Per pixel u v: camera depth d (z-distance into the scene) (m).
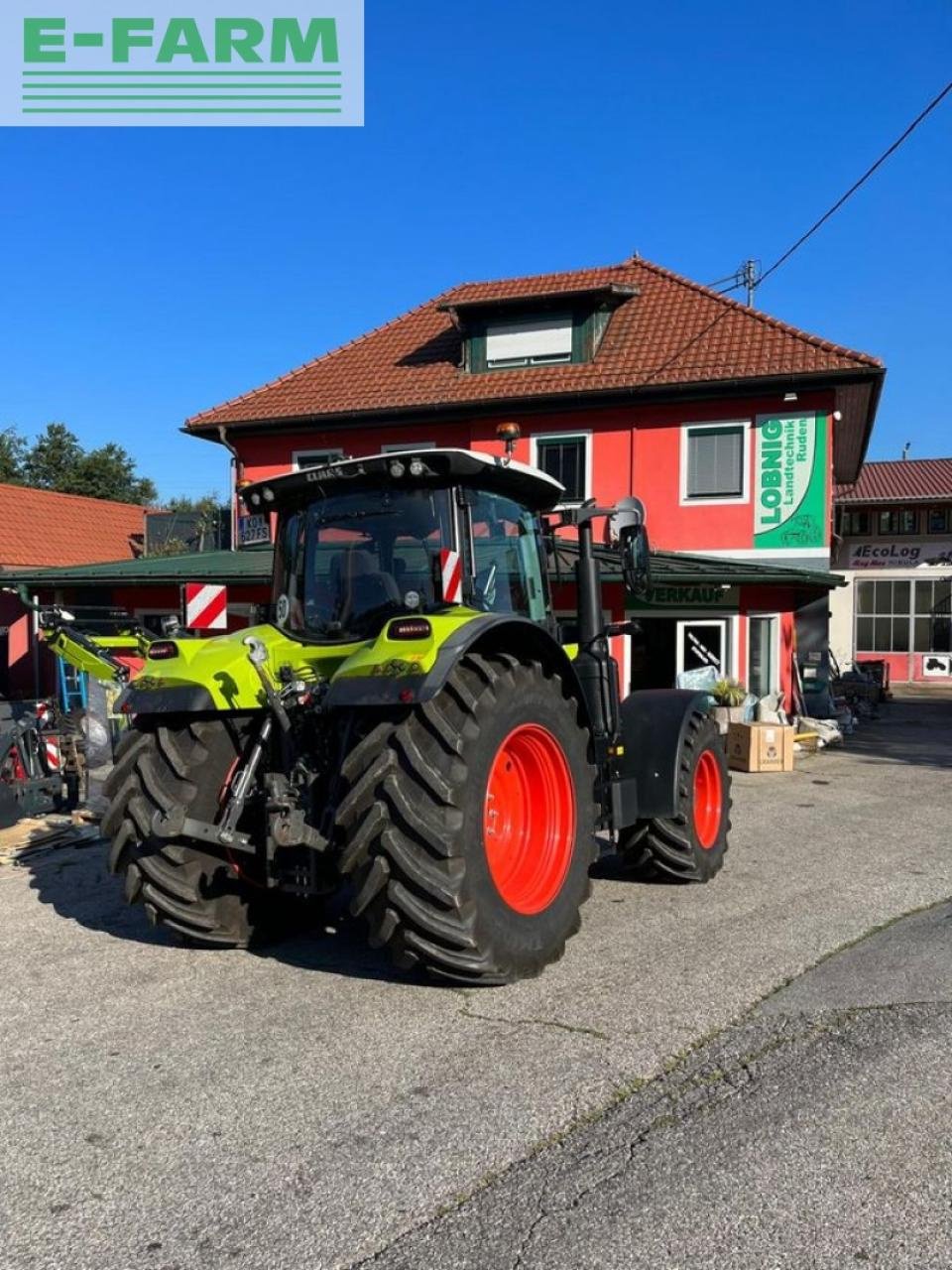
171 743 4.59
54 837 7.53
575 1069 3.53
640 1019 3.97
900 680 27.91
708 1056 3.64
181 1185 2.83
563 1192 2.77
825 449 15.58
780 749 11.47
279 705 4.29
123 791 4.61
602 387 16.45
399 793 3.94
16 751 8.09
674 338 17.34
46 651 21.41
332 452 18.66
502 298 17.56
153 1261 2.50
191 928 4.66
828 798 9.61
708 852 6.22
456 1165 2.91
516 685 4.38
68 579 15.90
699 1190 2.77
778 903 5.72
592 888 6.06
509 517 5.29
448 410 17.38
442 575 4.56
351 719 4.33
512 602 5.20
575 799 4.73
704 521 16.20
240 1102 3.31
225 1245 2.56
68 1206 2.74
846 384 15.30
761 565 15.42
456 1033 3.84
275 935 5.02
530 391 17.00
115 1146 3.05
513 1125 3.14
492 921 4.12
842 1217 2.64
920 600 27.75
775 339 16.44
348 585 4.87
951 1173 2.85
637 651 15.03
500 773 4.57
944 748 13.76
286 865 4.46
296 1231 2.61
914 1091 3.35
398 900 3.93
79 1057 3.68
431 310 21.17
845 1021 3.96
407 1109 3.24
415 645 4.07
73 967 4.68
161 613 16.34
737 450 16.11
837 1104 3.26
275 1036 3.84
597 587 5.77
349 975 4.51
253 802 4.64
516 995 4.23
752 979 4.43
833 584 14.42
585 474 16.88
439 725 4.01
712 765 6.39
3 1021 4.04
